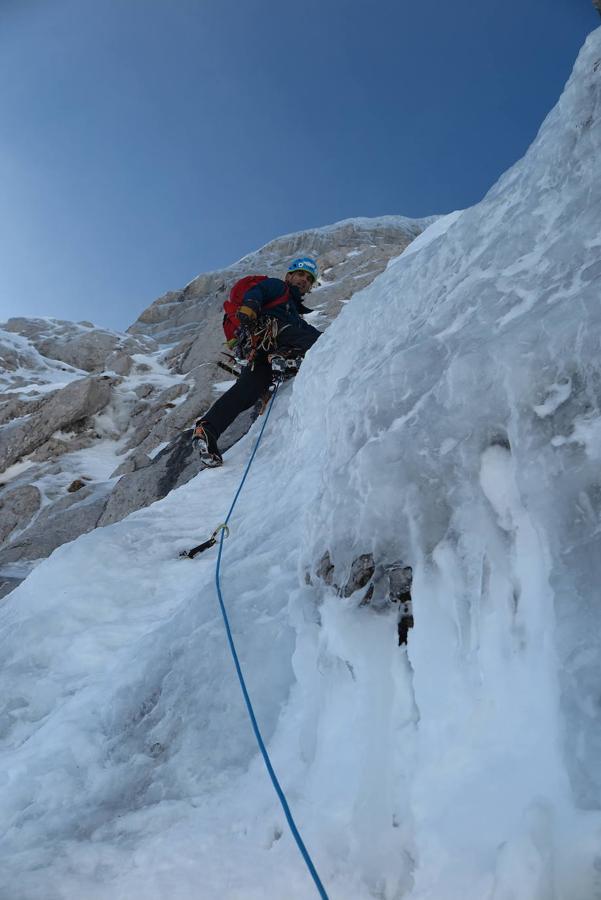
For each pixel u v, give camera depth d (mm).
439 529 1557
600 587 1178
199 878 1348
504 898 1040
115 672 2295
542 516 1319
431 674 1441
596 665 1120
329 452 2113
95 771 1862
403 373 1906
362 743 1471
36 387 11148
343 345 3617
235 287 4824
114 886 1372
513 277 1920
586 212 1847
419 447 1667
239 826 1482
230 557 2830
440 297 2371
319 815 1399
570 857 1003
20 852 1548
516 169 2557
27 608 3045
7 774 1953
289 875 1309
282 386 4906
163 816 1583
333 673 1651
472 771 1246
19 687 2475
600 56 2129
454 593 1465
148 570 3109
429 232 4738
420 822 1260
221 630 2117
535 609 1283
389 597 1604
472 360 1638
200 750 1763
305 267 5027
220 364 4707
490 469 1507
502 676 1304
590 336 1420
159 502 4031
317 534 1923
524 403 1477
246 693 1675
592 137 2008
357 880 1262
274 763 1629
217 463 4363
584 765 1062
